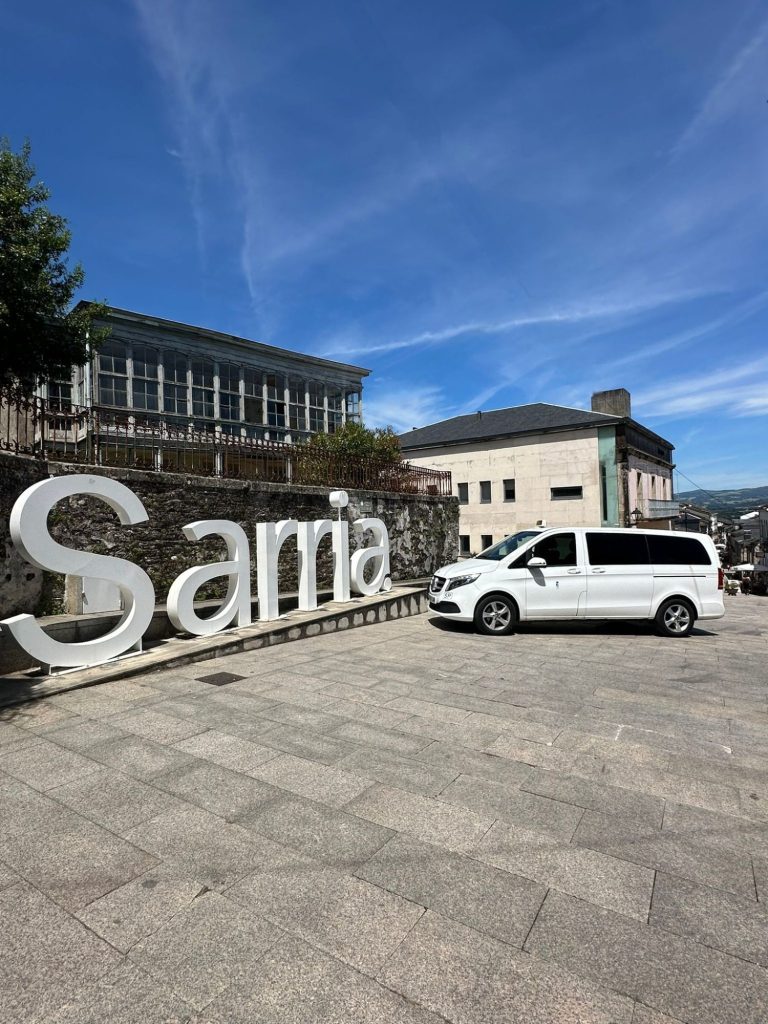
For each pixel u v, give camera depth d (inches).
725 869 107.2
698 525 1371.8
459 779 144.8
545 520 1209.4
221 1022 71.9
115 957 83.0
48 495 225.5
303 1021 72.1
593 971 80.9
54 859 108.3
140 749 161.6
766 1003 75.7
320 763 153.3
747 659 295.9
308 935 87.7
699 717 197.5
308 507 466.6
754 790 141.1
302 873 104.1
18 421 289.4
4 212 364.8
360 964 81.8
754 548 1315.2
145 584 259.3
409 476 624.1
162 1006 74.4
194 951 84.2
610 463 1156.5
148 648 269.6
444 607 362.0
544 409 1318.9
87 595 292.0
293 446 476.7
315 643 322.0
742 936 88.7
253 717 190.2
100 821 122.3
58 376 427.5
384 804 130.8
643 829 121.4
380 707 203.2
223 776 144.7
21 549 219.6
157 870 104.9
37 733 173.3
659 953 84.6
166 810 127.2
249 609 320.8
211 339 799.1
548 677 250.1
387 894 98.0
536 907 95.0
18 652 233.0
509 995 76.4
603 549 361.7
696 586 362.6
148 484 349.1
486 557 378.3
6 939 86.7
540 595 352.8
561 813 128.0
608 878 103.7
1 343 369.1
